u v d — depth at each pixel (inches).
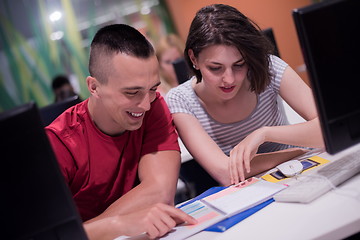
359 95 41.0
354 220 36.5
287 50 206.7
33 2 199.3
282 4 202.2
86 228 47.4
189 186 83.1
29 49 201.9
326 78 39.4
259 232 39.0
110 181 58.9
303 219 38.8
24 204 36.0
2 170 34.8
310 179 45.5
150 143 59.3
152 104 60.4
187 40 58.8
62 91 155.2
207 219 44.2
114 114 52.1
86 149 56.8
